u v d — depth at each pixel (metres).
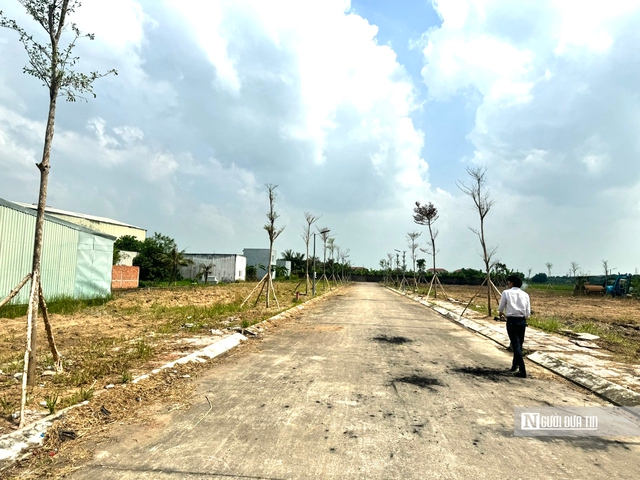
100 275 19.02
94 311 14.49
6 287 13.72
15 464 3.41
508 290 7.30
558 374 7.09
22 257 14.36
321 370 6.86
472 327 13.15
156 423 4.38
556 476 3.39
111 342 8.45
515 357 7.14
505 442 4.08
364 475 3.32
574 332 11.70
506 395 5.72
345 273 67.38
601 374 6.66
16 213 14.11
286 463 3.50
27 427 3.94
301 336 10.54
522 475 3.39
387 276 66.75
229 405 4.98
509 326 7.17
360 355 8.21
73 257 17.19
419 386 6.04
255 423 4.41
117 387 5.41
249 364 7.23
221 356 7.89
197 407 4.90
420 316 16.75
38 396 4.97
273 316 14.34
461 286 67.81
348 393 5.57
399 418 4.67
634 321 17.19
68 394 5.09
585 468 3.55
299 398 5.31
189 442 3.90
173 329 10.52
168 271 40.84
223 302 19.83
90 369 6.12
